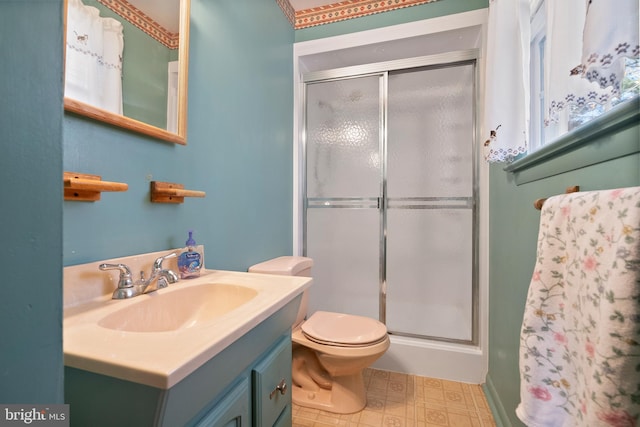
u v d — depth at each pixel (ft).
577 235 1.87
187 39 3.38
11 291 0.88
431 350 5.96
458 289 6.19
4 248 0.86
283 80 6.30
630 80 1.83
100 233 2.52
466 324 6.13
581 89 2.12
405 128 6.47
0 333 0.85
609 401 1.45
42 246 0.96
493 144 3.68
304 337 4.86
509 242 4.19
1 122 0.85
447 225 6.24
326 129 6.96
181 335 1.75
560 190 2.69
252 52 5.01
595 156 2.12
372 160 6.67
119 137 2.69
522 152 3.50
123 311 2.29
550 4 2.43
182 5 3.33
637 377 1.41
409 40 6.21
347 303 6.86
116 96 2.61
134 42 2.80
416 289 6.42
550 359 2.09
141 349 1.58
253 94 5.05
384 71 6.46
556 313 2.09
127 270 2.56
